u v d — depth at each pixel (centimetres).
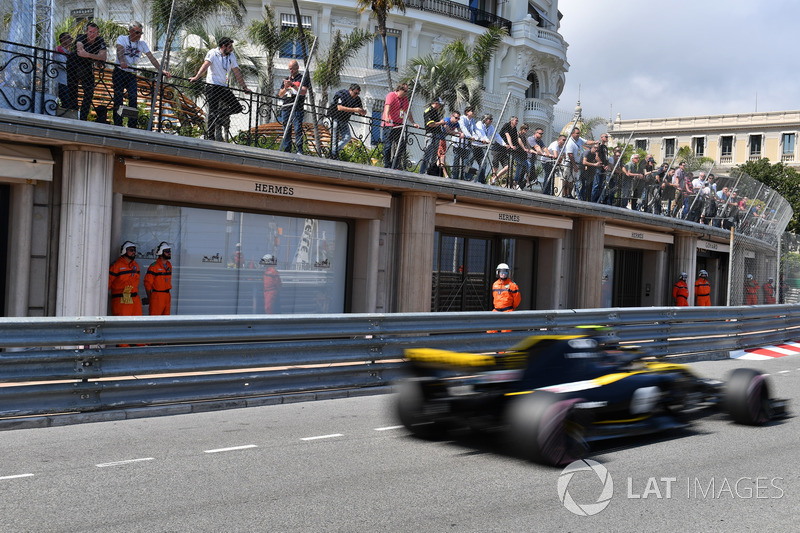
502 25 3866
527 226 1864
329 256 1479
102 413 761
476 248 1845
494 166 1628
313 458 624
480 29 3719
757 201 2544
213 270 1298
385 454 644
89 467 577
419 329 1020
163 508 476
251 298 1355
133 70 1091
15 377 704
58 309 1054
